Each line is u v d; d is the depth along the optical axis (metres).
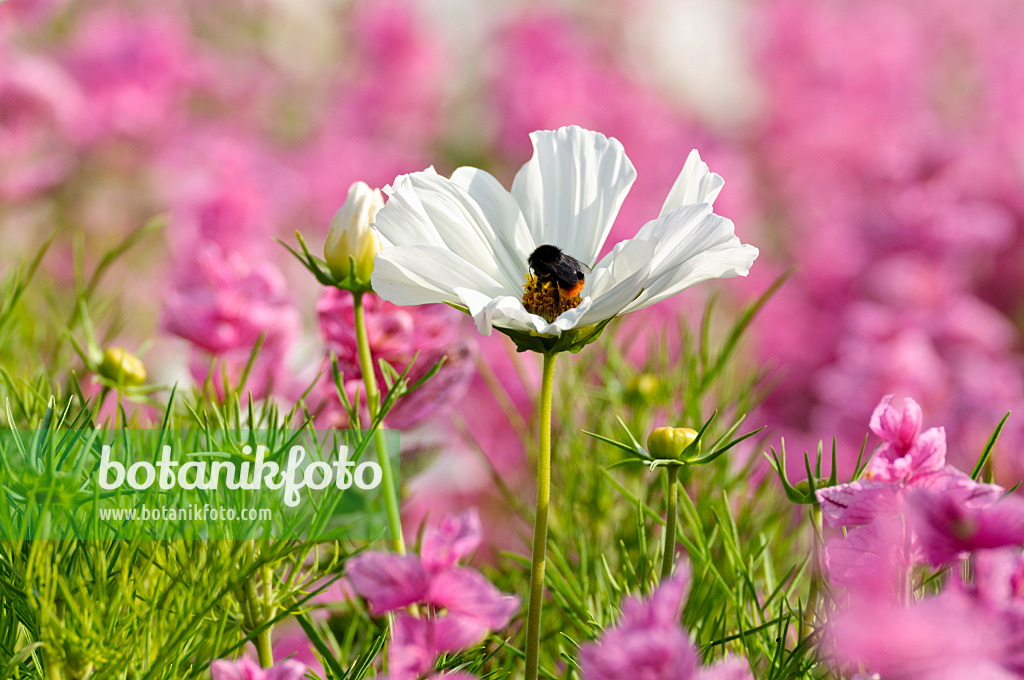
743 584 0.73
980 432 1.11
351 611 0.76
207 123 1.84
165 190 1.61
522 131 1.90
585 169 0.72
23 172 1.45
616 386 0.84
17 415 0.74
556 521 0.81
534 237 0.71
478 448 0.83
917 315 1.30
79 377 0.80
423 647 0.66
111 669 0.66
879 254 1.44
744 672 0.63
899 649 0.62
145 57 1.63
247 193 1.33
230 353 0.80
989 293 1.58
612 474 0.81
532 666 0.66
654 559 0.74
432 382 0.77
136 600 0.68
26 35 1.66
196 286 0.88
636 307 0.68
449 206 0.70
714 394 0.87
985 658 0.62
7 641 0.68
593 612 0.74
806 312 1.54
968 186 1.60
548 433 0.67
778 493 0.81
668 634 0.63
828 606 0.68
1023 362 1.42
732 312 1.55
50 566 0.67
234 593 0.69
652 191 1.83
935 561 0.64
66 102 1.52
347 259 0.70
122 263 1.50
